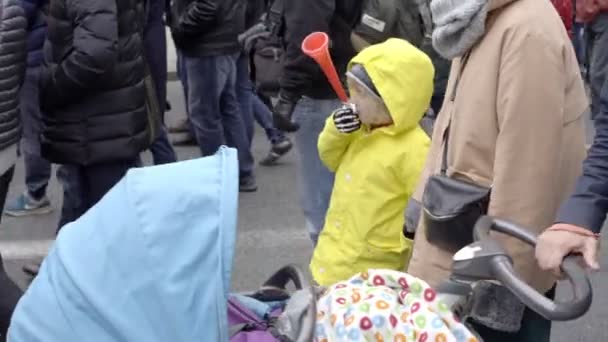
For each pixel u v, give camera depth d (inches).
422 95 138.1
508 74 104.6
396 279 90.9
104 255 81.4
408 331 85.5
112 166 180.1
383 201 140.6
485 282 88.8
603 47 257.1
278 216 244.7
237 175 85.1
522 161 104.3
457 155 109.2
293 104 171.0
